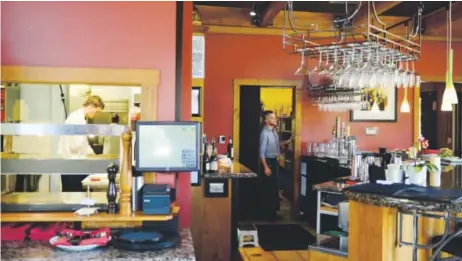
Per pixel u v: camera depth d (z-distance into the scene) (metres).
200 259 4.76
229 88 7.43
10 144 3.26
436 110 9.74
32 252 2.20
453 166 5.71
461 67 7.87
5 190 2.90
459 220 2.77
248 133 7.79
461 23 6.89
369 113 7.80
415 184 3.24
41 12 2.73
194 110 5.93
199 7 7.18
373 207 2.90
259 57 7.46
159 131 2.54
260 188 7.70
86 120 4.33
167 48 2.81
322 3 6.56
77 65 2.76
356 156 4.81
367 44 3.94
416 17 6.68
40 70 2.72
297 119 7.60
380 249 2.84
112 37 2.77
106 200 2.75
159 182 2.77
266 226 6.94
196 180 4.74
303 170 7.49
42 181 3.04
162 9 2.80
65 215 2.42
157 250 2.23
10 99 3.78
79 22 2.76
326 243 3.43
